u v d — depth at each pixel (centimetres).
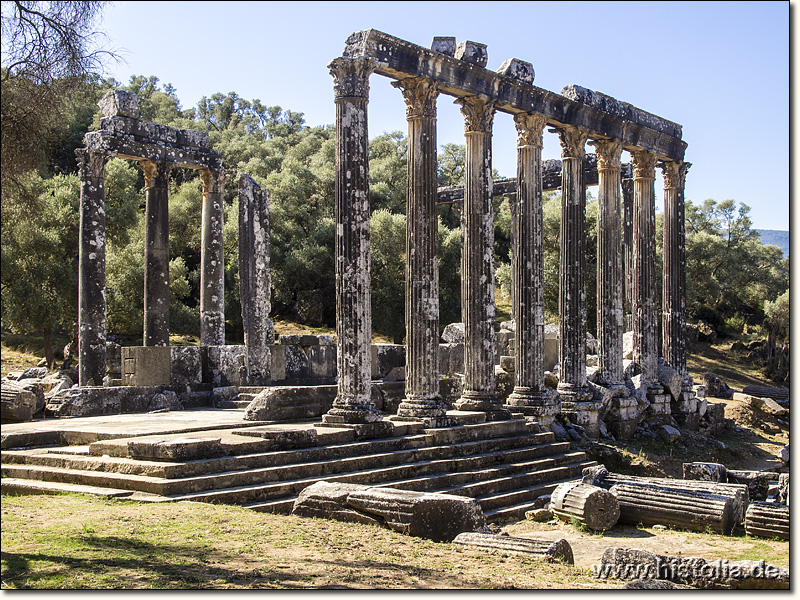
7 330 4706
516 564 1171
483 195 2372
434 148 2206
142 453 1466
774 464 2920
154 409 2434
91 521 1162
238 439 1617
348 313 1948
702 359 6122
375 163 7094
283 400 1986
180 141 2889
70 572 916
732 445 3156
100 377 2584
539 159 2588
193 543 1084
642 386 3038
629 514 1683
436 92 2217
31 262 3978
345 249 1962
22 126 1318
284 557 1056
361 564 1059
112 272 4372
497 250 6994
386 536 1274
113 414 2322
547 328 3450
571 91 2753
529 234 2552
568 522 1673
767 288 7331
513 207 3672
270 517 1305
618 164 2927
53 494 1386
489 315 2362
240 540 1125
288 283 5691
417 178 2177
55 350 4494
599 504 1634
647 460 2594
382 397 2266
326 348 3139
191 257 5647
